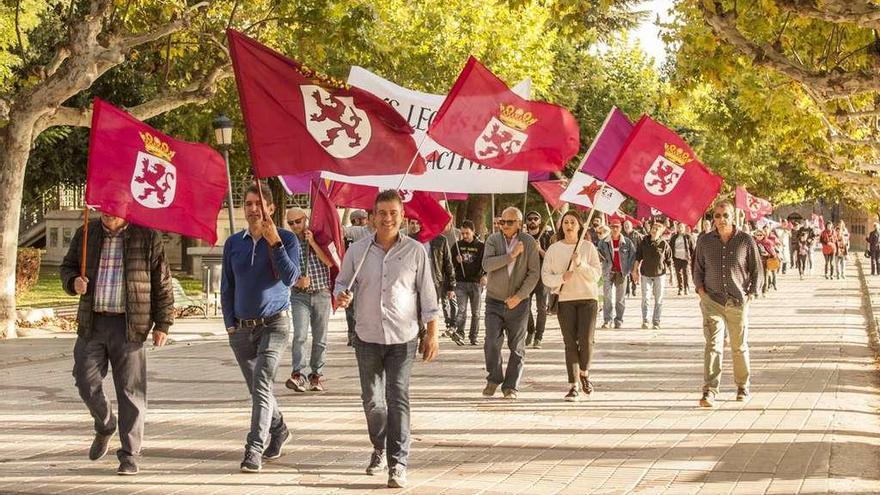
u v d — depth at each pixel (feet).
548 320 87.15
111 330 29.14
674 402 42.88
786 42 56.75
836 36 55.88
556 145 39.06
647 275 78.38
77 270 29.25
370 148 31.01
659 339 69.82
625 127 49.14
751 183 210.79
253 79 30.14
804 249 155.74
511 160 38.81
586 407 41.65
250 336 30.53
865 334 73.00
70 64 66.49
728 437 35.32
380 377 29.25
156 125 128.36
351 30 74.64
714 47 50.72
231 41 30.01
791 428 36.86
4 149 68.13
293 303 45.80
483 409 41.16
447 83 123.44
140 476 29.25
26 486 27.96
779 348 63.41
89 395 29.48
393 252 28.76
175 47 81.87
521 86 44.11
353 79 45.78
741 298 41.73
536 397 44.29
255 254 30.37
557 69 170.09
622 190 42.70
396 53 100.68
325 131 30.68
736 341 42.27
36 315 75.31
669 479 29.30
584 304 43.19
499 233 43.86
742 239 41.75
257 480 28.89
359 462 31.35
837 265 154.40
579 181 69.05
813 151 81.92
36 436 35.42
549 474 29.99
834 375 51.06
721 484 28.68
